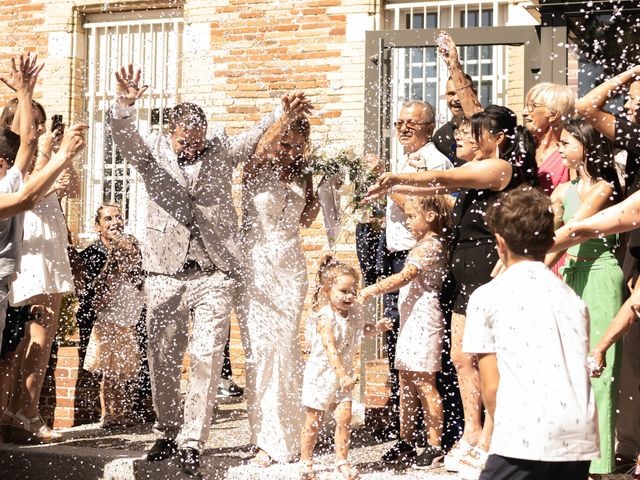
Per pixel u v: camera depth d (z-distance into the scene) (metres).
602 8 6.27
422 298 5.31
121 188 9.48
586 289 4.75
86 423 6.66
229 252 5.55
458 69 5.87
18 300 5.86
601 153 4.77
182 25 9.48
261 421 5.52
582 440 3.39
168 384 5.52
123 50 9.70
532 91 5.25
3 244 5.09
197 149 5.59
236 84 9.07
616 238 5.07
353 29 8.72
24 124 5.38
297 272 5.72
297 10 8.89
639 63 6.29
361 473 5.11
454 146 5.93
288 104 5.66
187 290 5.48
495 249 4.93
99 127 9.73
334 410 5.21
